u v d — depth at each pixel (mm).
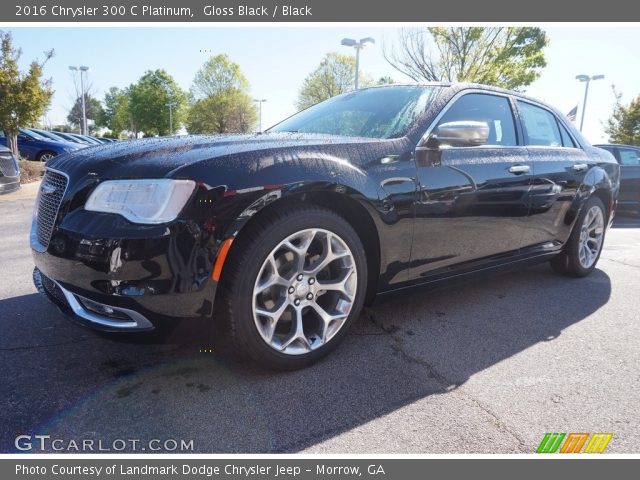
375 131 2738
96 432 1767
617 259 4992
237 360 2336
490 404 2041
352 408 1972
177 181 1889
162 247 1844
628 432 1880
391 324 2895
